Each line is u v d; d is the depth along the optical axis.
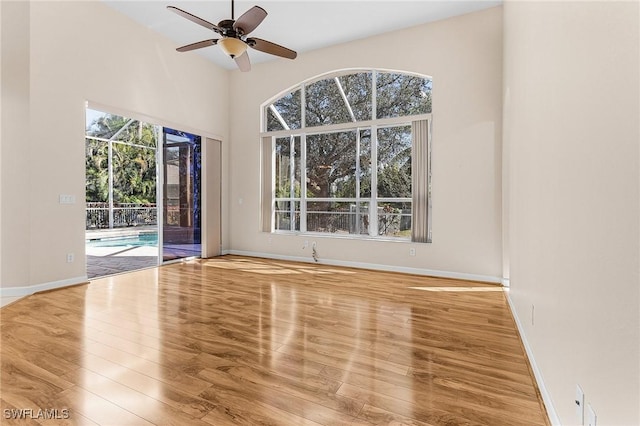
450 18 4.73
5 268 3.70
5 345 2.45
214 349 2.41
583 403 1.23
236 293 3.91
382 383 1.98
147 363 2.20
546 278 1.78
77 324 2.88
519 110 2.59
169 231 5.72
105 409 1.71
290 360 2.26
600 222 1.09
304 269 5.31
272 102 6.39
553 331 1.64
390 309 3.35
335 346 2.48
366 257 5.39
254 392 1.87
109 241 8.70
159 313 3.19
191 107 5.86
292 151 6.20
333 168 5.82
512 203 3.12
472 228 4.62
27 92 3.70
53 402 1.76
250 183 6.53
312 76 5.83
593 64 1.15
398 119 5.18
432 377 2.05
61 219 4.05
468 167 4.64
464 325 2.92
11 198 3.71
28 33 3.69
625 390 0.92
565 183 1.45
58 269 4.04
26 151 3.72
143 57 5.00
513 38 2.94
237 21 3.08
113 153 9.34
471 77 4.61
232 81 6.67
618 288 0.96
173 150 5.74
